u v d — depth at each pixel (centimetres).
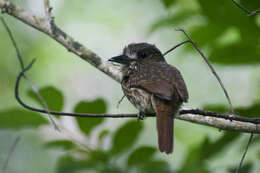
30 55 1512
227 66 1048
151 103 816
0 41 1509
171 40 1493
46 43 1542
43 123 871
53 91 868
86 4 1595
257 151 983
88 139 870
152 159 862
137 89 837
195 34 1087
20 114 863
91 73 1565
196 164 885
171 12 1157
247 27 1016
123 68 912
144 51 963
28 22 929
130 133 856
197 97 1451
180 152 1227
